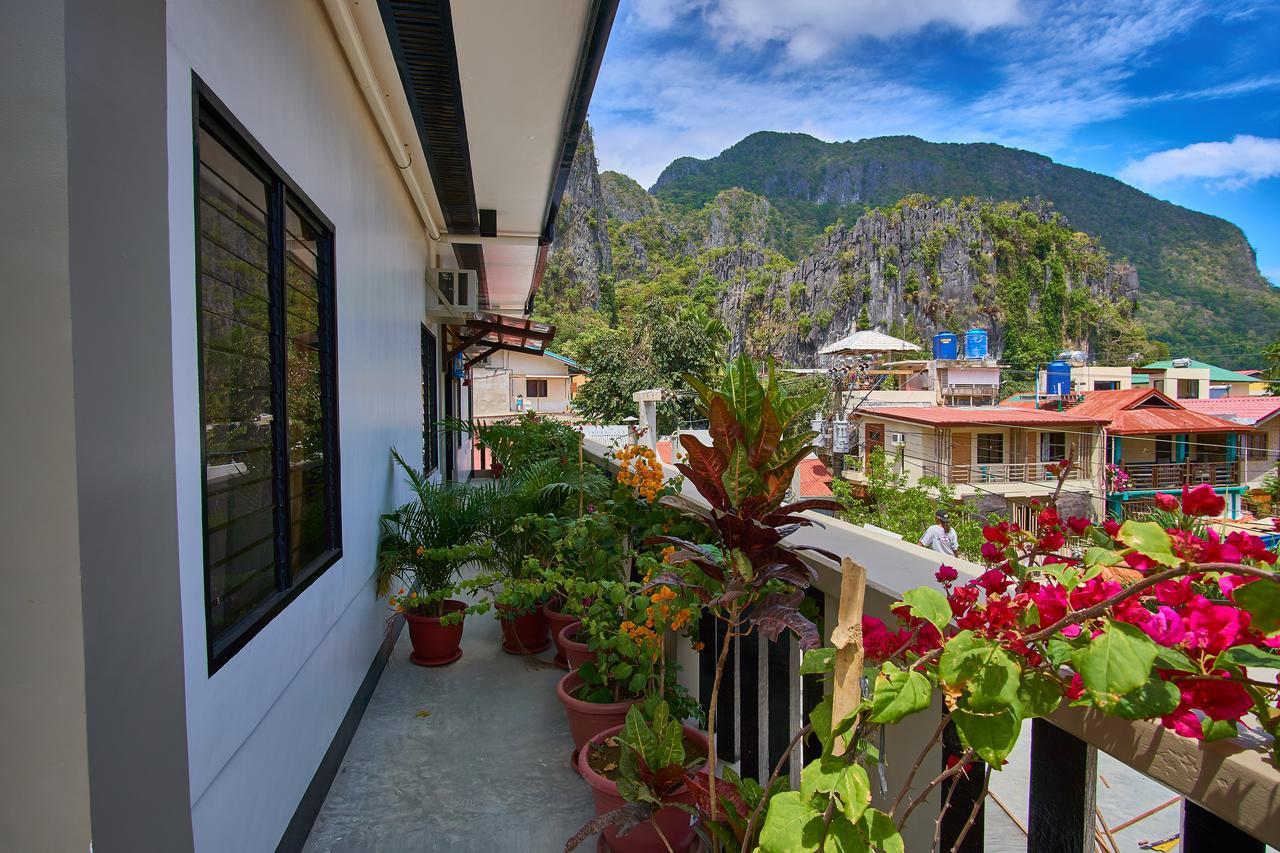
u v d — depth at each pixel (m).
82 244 0.95
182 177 1.42
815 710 0.89
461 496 3.79
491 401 28.00
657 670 2.34
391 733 2.82
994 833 1.91
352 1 2.63
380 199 3.69
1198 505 0.68
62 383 0.92
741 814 1.31
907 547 1.53
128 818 1.04
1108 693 0.56
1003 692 0.65
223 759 1.55
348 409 2.88
